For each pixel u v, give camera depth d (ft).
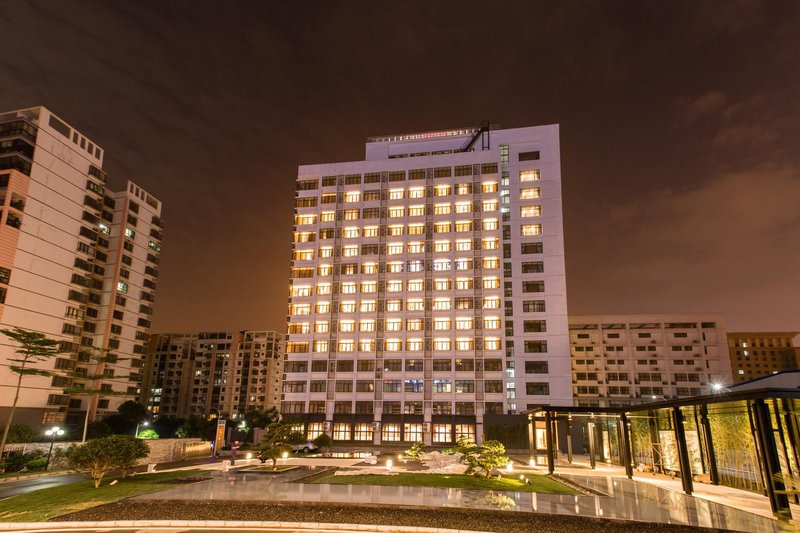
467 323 315.58
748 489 98.84
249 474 116.78
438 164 344.28
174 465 157.28
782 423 89.51
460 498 80.33
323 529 64.34
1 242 268.21
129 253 361.71
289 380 324.19
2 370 263.29
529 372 307.78
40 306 287.48
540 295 318.45
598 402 412.98
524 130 347.15
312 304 334.65
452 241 329.93
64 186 309.01
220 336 597.52
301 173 359.46
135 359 359.46
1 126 289.74
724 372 407.64
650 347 419.95
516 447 274.57
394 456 189.26
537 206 333.21
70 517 69.77
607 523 65.62
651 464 137.39
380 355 317.63
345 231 343.87
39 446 177.27
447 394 305.53
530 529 62.85
